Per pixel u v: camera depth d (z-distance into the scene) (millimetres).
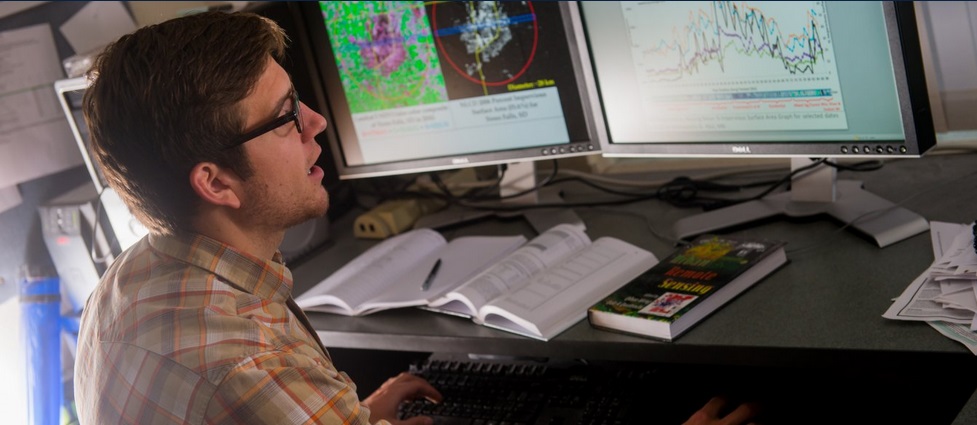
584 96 1529
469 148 1663
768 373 1332
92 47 1985
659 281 1279
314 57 1692
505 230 1679
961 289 1075
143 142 935
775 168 1675
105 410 917
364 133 1729
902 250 1261
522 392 1366
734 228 1464
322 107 1732
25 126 1854
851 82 1266
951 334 1021
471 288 1354
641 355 1186
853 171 1594
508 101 1596
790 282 1252
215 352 877
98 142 961
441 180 1933
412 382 1425
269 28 1000
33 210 1858
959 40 1467
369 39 1637
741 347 1117
